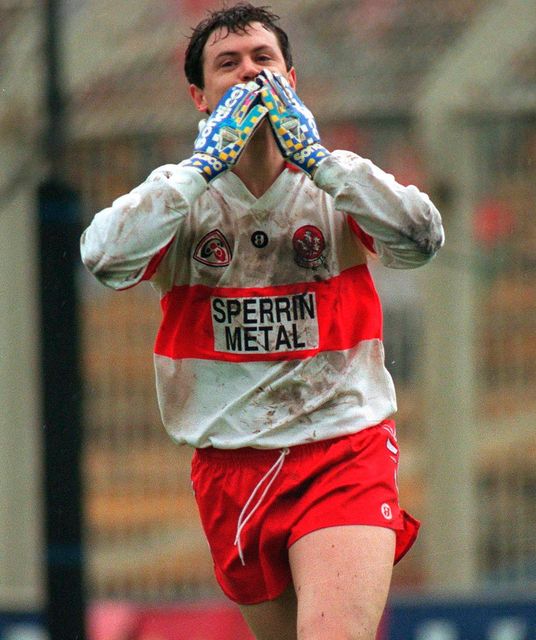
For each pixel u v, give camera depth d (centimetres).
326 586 1377
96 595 3212
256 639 1599
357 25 3206
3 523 3152
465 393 3216
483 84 3117
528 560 3253
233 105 1441
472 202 3164
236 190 1453
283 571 1502
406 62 3155
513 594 2797
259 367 1452
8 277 3116
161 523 3266
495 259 3191
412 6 3206
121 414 3297
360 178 1404
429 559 3203
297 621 1403
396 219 1409
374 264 3394
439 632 2767
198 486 1519
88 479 3241
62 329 2555
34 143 2869
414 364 3391
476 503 3250
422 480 3381
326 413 1448
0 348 3138
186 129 3145
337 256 1464
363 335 1466
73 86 3084
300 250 1449
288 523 1446
